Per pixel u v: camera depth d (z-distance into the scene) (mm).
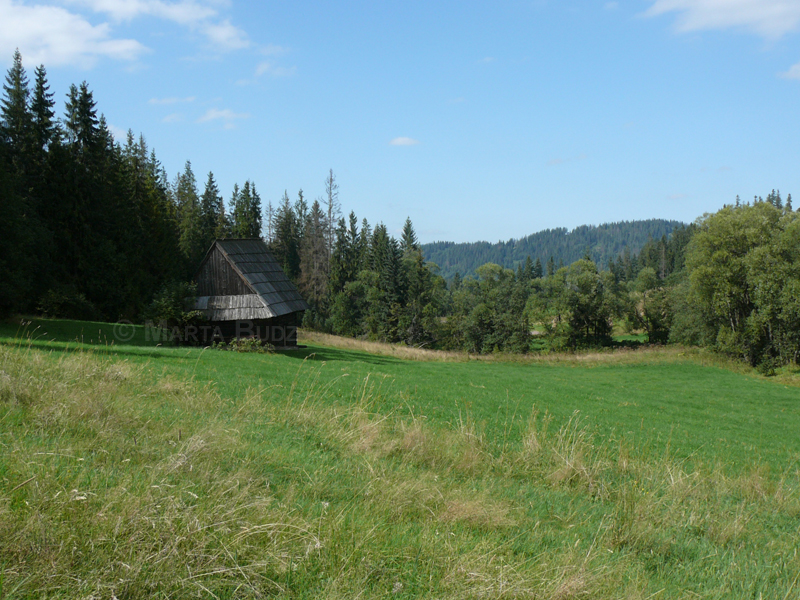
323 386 15688
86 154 51406
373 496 6633
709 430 20016
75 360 11766
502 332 95000
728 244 57031
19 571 3705
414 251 112000
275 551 4527
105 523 4348
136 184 61531
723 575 6004
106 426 7398
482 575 4594
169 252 62438
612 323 105938
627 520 7020
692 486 9797
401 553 5023
